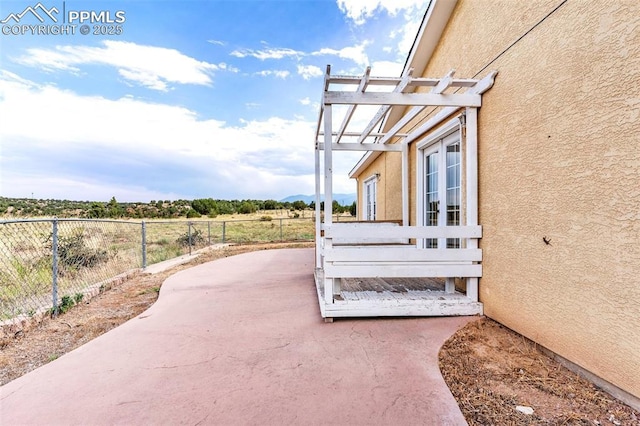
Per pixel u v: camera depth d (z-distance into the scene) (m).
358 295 3.52
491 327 2.95
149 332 3.02
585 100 2.05
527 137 2.60
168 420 1.70
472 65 3.50
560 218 2.27
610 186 1.89
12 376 2.32
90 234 5.91
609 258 1.90
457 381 2.06
